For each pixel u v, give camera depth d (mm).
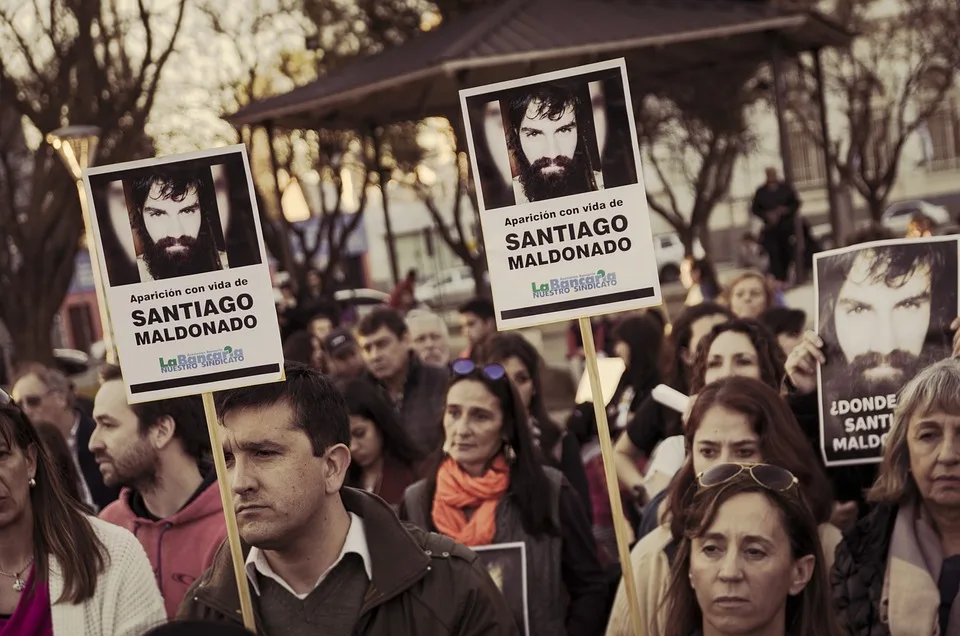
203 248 3604
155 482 4625
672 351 6543
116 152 19719
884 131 38250
